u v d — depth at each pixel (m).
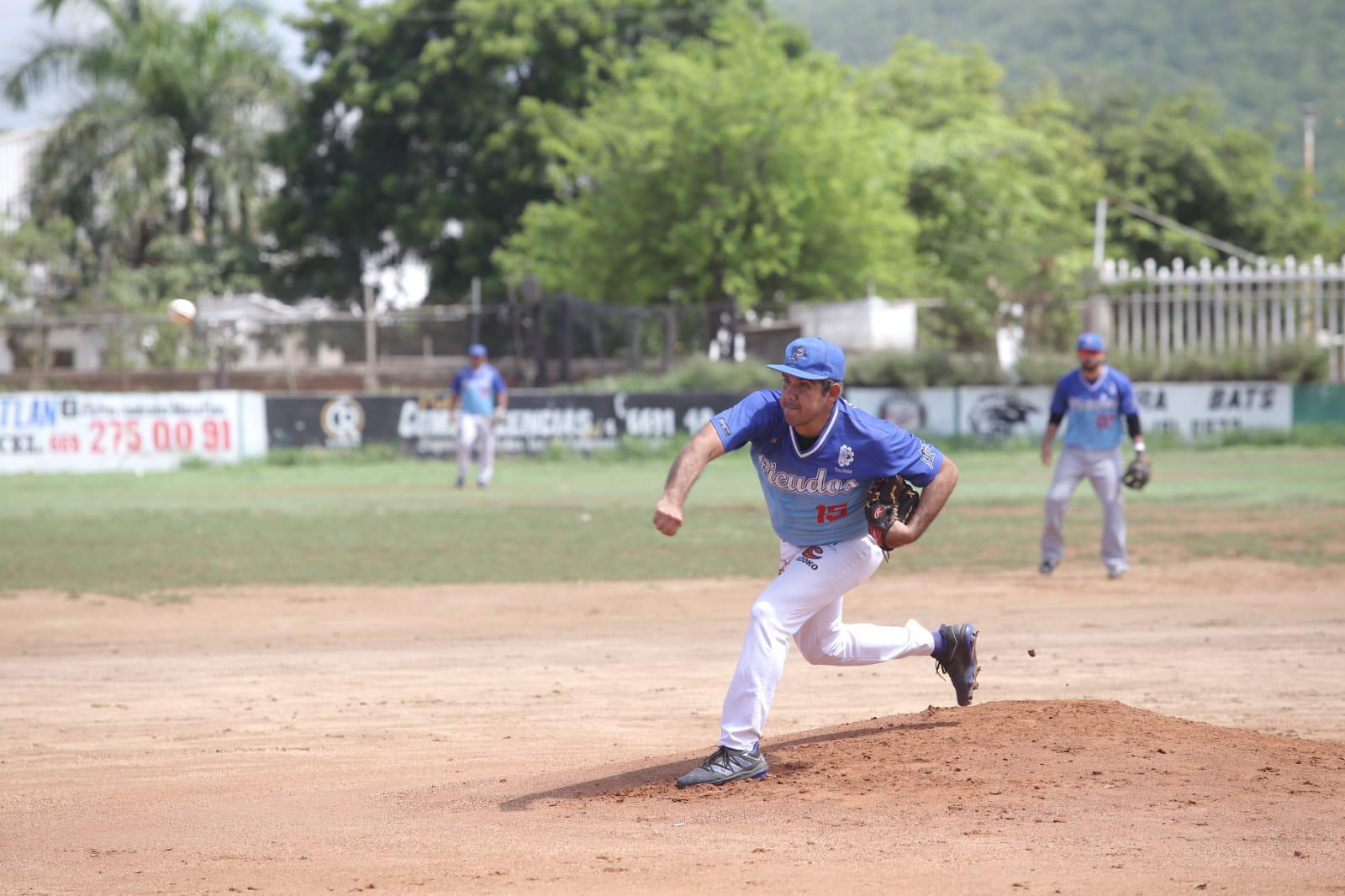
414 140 190.25
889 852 16.20
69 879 16.69
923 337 133.00
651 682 32.75
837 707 29.19
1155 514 71.00
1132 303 121.56
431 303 186.62
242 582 51.25
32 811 21.14
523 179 173.88
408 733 27.36
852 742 21.89
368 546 60.84
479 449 90.44
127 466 104.25
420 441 109.75
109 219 177.12
